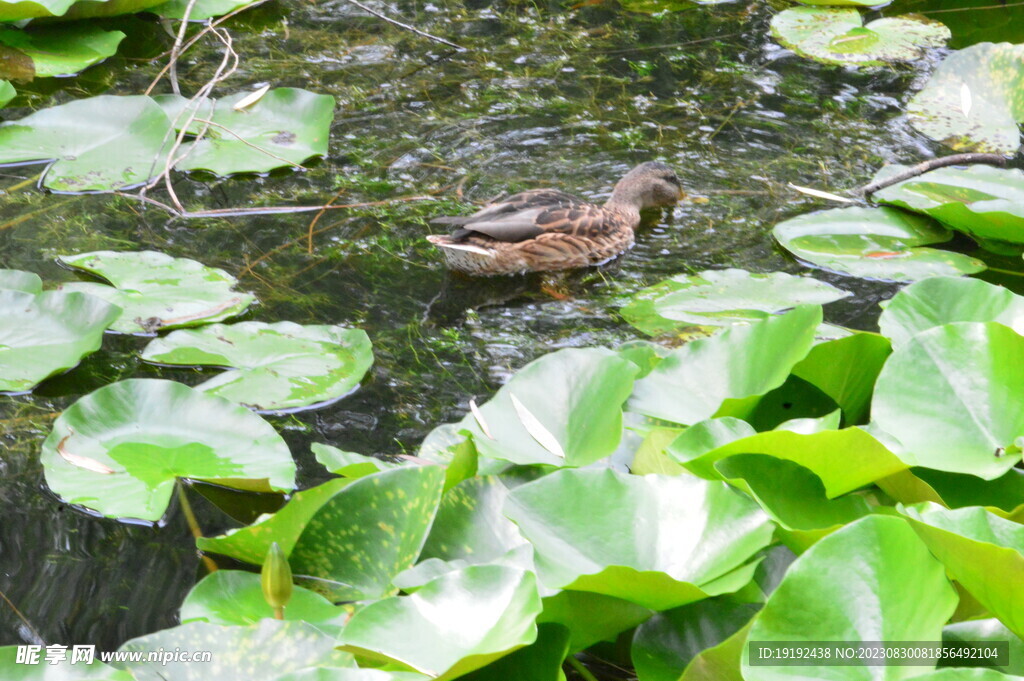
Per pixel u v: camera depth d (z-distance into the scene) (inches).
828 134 549.0
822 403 296.5
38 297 363.6
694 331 375.9
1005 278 420.8
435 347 379.9
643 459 267.6
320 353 358.6
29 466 305.3
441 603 202.5
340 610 229.6
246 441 302.0
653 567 213.0
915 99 577.0
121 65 590.2
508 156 529.7
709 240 465.7
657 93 592.4
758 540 209.9
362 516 243.8
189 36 629.6
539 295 424.8
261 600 233.9
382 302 407.8
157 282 394.3
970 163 497.0
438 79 599.5
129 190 472.1
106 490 279.1
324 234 452.4
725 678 190.4
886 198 471.2
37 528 280.1
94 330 353.4
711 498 223.0
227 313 377.7
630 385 274.5
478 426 276.2
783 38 648.4
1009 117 558.6
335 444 320.5
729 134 551.8
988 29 673.6
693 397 286.0
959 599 203.5
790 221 460.1
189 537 277.7
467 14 680.4
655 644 206.2
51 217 446.3
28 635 243.8
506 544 241.4
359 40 639.8
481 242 432.5
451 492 251.1
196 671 204.7
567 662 229.5
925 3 722.8
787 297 395.9
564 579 204.7
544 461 264.5
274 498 295.3
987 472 230.7
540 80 603.2
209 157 500.4
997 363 255.6
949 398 252.2
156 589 259.1
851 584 188.1
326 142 522.0
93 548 273.0
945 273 413.4
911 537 192.9
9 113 527.5
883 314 296.0
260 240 444.5
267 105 546.0
